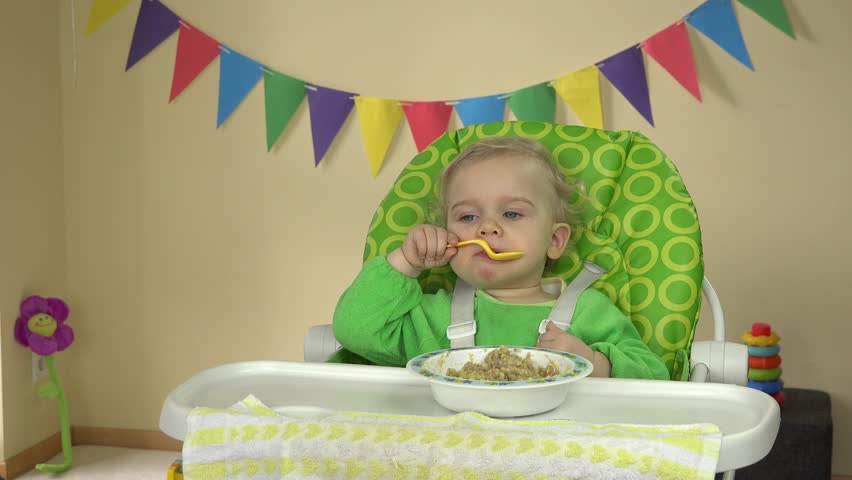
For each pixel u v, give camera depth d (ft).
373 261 4.11
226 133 8.61
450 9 8.20
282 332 8.75
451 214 4.36
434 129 8.16
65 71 8.77
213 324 8.84
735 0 7.70
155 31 8.45
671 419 2.98
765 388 7.11
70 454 8.25
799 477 6.71
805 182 7.76
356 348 4.14
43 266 8.54
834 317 7.80
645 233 4.53
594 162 4.77
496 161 4.35
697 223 4.48
